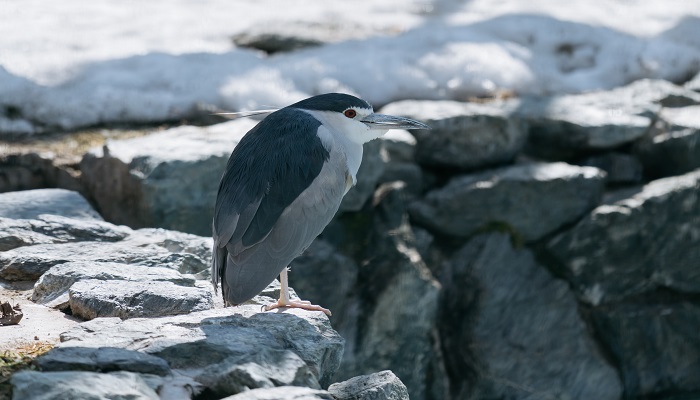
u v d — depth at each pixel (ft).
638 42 55.42
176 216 35.86
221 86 46.09
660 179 44.52
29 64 46.75
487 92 49.01
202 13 59.88
